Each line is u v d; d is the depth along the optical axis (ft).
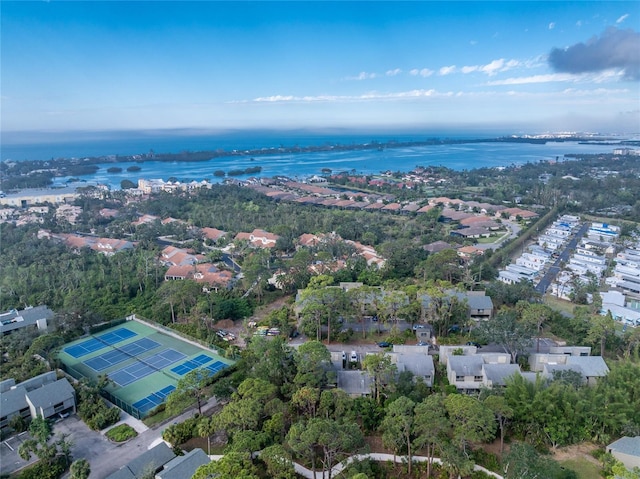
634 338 303.89
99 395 265.34
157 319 382.42
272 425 208.44
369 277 433.89
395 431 199.82
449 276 434.30
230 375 286.66
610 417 219.41
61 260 500.74
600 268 504.84
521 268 504.84
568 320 346.54
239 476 156.87
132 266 477.36
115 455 221.46
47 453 207.21
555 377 247.29
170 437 221.66
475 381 266.98
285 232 627.05
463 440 192.34
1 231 650.43
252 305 408.46
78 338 356.18
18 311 373.61
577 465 206.69
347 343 335.88
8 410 243.60
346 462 200.23
